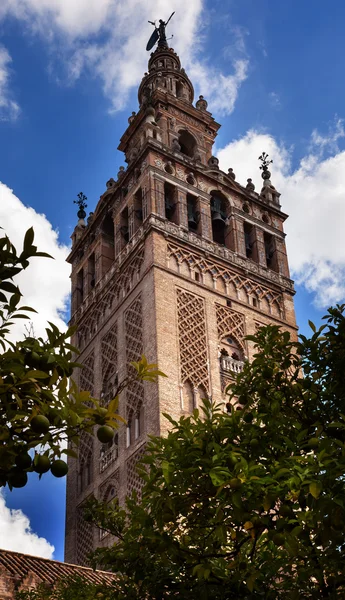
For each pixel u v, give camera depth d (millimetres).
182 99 57219
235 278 48000
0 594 24438
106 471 42031
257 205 53969
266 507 11961
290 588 13312
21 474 7973
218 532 12531
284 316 49094
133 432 40594
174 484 13359
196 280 45812
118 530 16734
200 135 56719
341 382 15805
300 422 15695
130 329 44125
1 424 7977
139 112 56406
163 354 40531
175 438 14289
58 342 8602
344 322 16281
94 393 45625
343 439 14523
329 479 11641
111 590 15695
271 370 16391
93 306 49688
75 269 54969
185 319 43125
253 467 12156
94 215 53938
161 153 49781
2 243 8312
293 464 12398
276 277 50656
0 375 8008
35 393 8219
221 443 14227
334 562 12320
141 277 44906
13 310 8352
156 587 14250
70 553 42812
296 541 11945
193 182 50625
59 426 8234
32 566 28031
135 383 41625
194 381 40969
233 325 45531
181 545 14344
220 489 11945
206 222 48969
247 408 16000
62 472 8141
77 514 43562
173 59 63312
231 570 14055
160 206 46844
